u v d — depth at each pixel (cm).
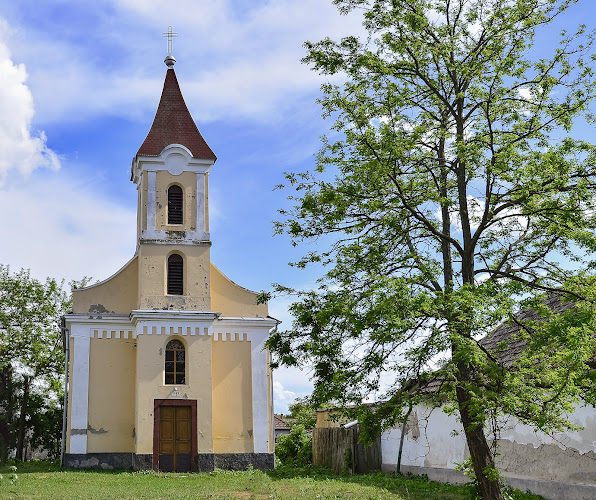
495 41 1445
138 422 2684
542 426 1243
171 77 3262
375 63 1481
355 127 1442
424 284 1377
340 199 1434
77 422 2733
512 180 1386
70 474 2384
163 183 3016
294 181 1520
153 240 2927
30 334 3938
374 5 1509
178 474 2512
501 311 1209
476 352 1183
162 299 2870
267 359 2997
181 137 3100
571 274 1425
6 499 1612
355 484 2106
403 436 2497
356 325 1291
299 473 2706
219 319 2952
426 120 1548
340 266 1453
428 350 1256
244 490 1956
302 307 1441
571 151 1341
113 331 2869
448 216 1545
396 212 1487
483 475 1338
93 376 2803
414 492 1891
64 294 4116
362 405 1410
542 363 1298
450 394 1382
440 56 1494
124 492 1827
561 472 1585
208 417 2762
